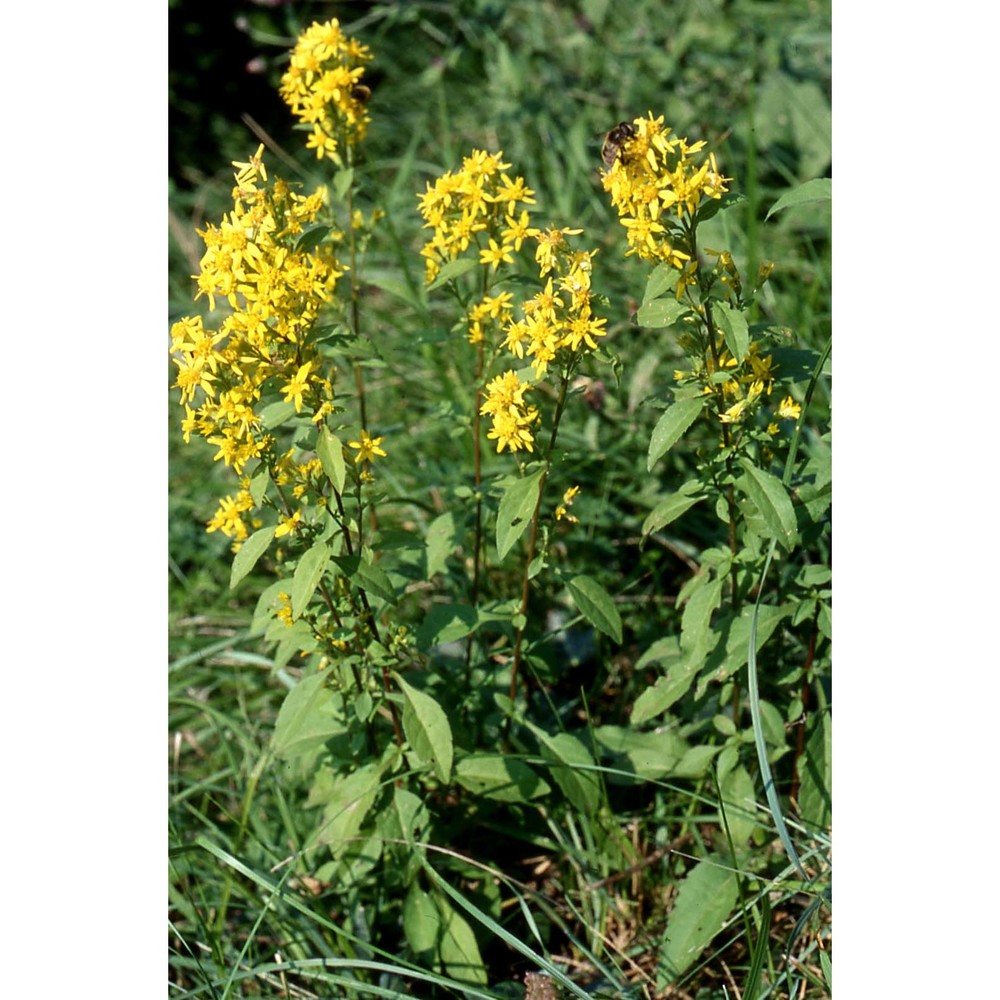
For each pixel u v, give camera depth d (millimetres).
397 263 1159
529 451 729
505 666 837
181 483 1077
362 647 756
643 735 824
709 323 718
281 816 855
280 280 696
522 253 1023
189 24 1475
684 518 952
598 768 758
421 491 999
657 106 1203
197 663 955
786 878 775
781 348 764
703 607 751
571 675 913
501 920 805
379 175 1348
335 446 700
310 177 1358
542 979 711
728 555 761
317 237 716
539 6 1343
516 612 779
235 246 696
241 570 719
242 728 917
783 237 1100
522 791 779
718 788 747
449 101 1386
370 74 1489
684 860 815
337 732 788
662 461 976
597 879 811
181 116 1474
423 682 801
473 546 897
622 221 700
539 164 1232
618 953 793
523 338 720
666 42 1252
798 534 740
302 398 705
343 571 715
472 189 766
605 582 945
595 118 1223
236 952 805
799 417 732
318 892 824
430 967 769
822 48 1197
